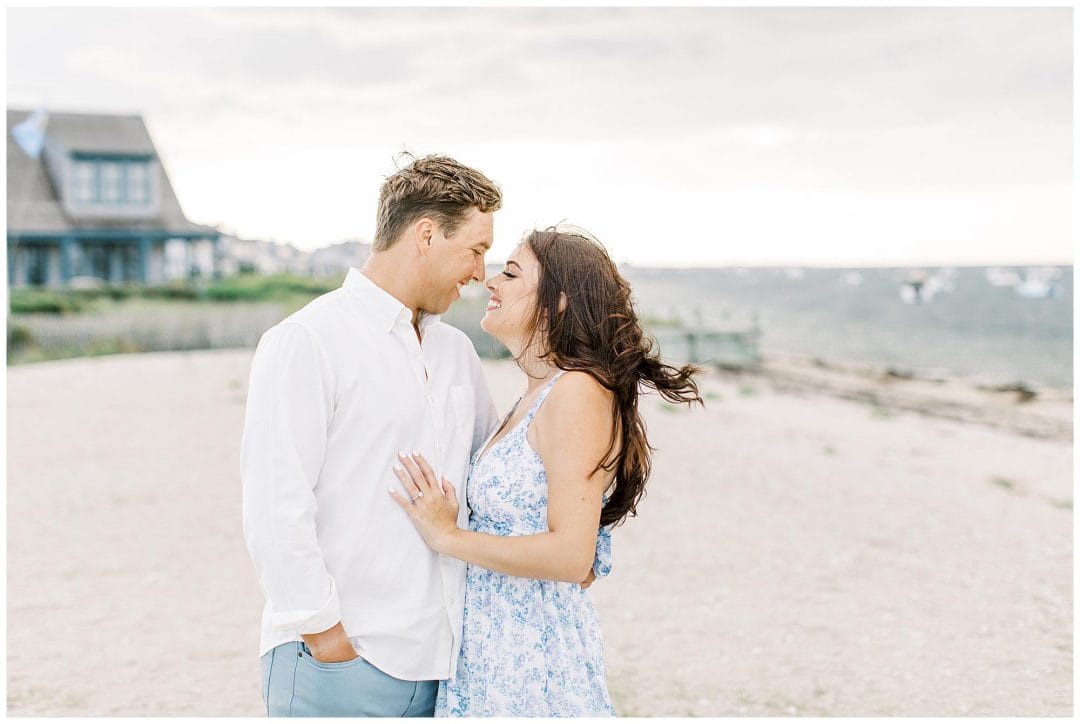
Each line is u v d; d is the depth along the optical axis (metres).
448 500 2.21
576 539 2.11
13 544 6.84
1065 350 22.12
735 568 6.36
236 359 18.67
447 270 2.24
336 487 2.16
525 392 2.43
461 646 2.28
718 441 11.08
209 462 9.67
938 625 5.23
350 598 2.17
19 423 11.60
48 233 26.66
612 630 5.17
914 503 8.20
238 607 5.57
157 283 25.75
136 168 27.55
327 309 2.19
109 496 8.27
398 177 2.27
